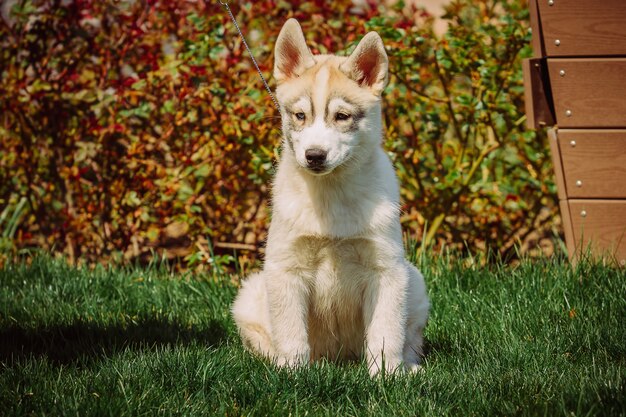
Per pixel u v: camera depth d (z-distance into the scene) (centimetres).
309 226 389
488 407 318
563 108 512
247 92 585
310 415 321
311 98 392
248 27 596
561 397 315
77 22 609
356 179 393
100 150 617
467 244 616
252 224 630
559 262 538
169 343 406
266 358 394
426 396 334
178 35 611
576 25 504
